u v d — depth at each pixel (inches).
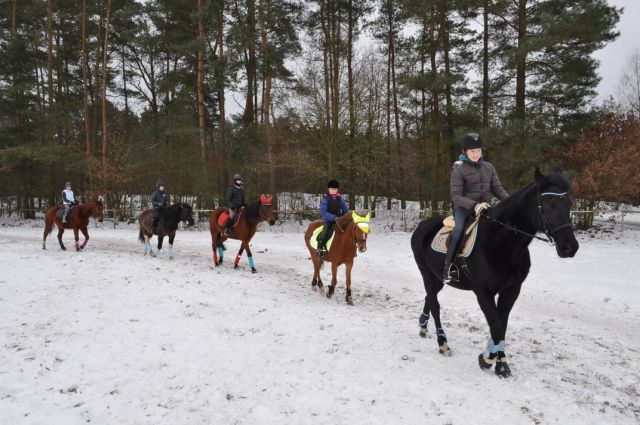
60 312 281.9
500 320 191.3
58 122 1065.5
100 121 1373.0
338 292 378.9
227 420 155.8
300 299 341.1
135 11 991.6
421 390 177.0
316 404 166.4
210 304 309.6
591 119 809.5
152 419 155.8
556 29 627.8
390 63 1182.3
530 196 170.9
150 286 361.4
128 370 197.0
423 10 817.5
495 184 202.4
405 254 583.2
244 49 876.6
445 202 927.0
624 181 798.5
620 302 332.5
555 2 725.9
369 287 398.9
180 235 818.2
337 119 865.5
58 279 378.6
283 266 505.0
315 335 247.6
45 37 1127.6
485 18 863.1
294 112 887.1
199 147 1031.0
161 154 1035.9
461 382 185.3
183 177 1056.8
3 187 1187.3
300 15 987.3
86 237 587.5
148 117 1333.7
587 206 856.3
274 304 317.4
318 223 378.3
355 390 177.6
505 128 697.0
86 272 413.1
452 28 939.3
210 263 508.7
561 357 217.6
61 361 205.2
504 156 818.2
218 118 1217.4
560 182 161.9
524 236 173.8
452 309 318.0
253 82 1114.1
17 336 236.5
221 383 184.9
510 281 181.6
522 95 753.0
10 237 772.6
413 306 329.4
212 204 1007.0
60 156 1003.9
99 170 1047.6
